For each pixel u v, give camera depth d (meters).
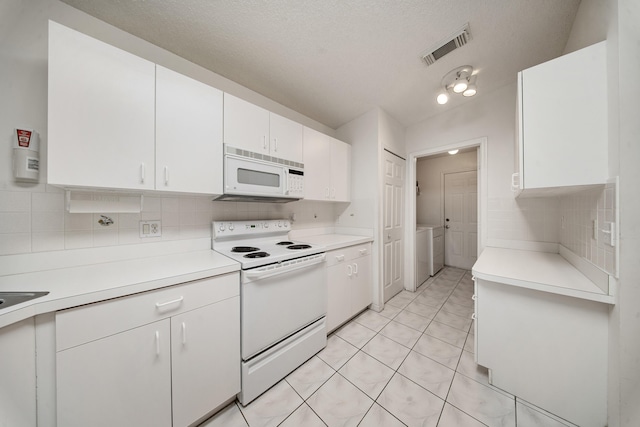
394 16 1.28
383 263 2.48
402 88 2.04
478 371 1.46
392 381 1.39
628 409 0.88
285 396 1.29
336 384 1.37
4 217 1.01
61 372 0.77
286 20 1.29
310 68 1.74
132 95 1.11
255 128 1.63
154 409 0.95
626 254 0.88
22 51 1.05
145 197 1.39
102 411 0.84
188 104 1.30
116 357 0.87
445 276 3.48
